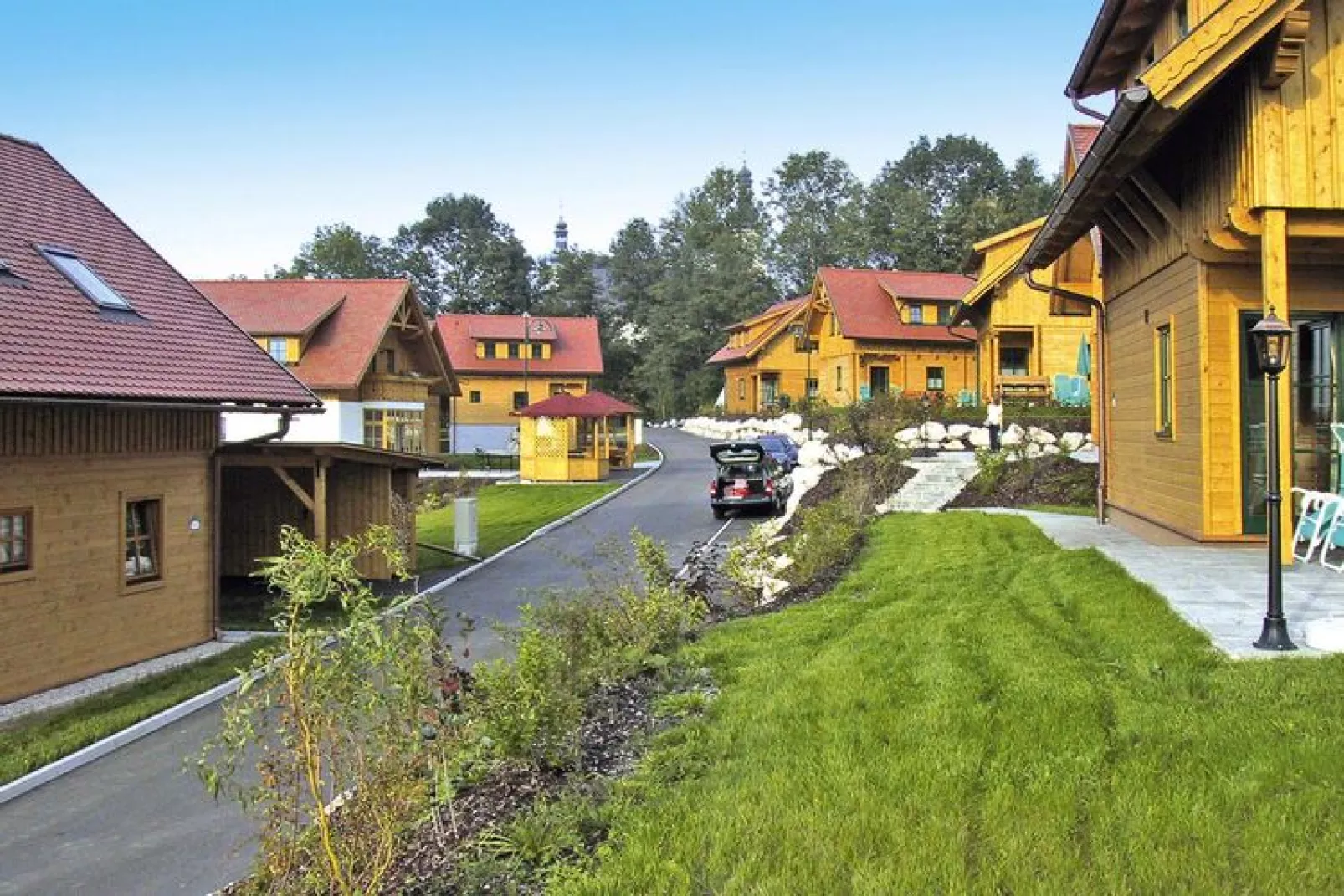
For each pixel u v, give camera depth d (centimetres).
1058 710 534
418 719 482
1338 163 780
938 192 8300
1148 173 967
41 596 1031
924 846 399
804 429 3206
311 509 1529
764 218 8431
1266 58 761
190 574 1259
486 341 5297
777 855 405
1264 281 789
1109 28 1295
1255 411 945
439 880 434
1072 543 1144
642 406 6950
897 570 1070
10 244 1222
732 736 564
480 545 2086
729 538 2061
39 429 1025
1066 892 357
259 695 461
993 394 2794
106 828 692
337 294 3659
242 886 521
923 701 580
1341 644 595
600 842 448
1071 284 1692
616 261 8169
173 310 1378
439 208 8725
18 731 888
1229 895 348
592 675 700
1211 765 449
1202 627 658
